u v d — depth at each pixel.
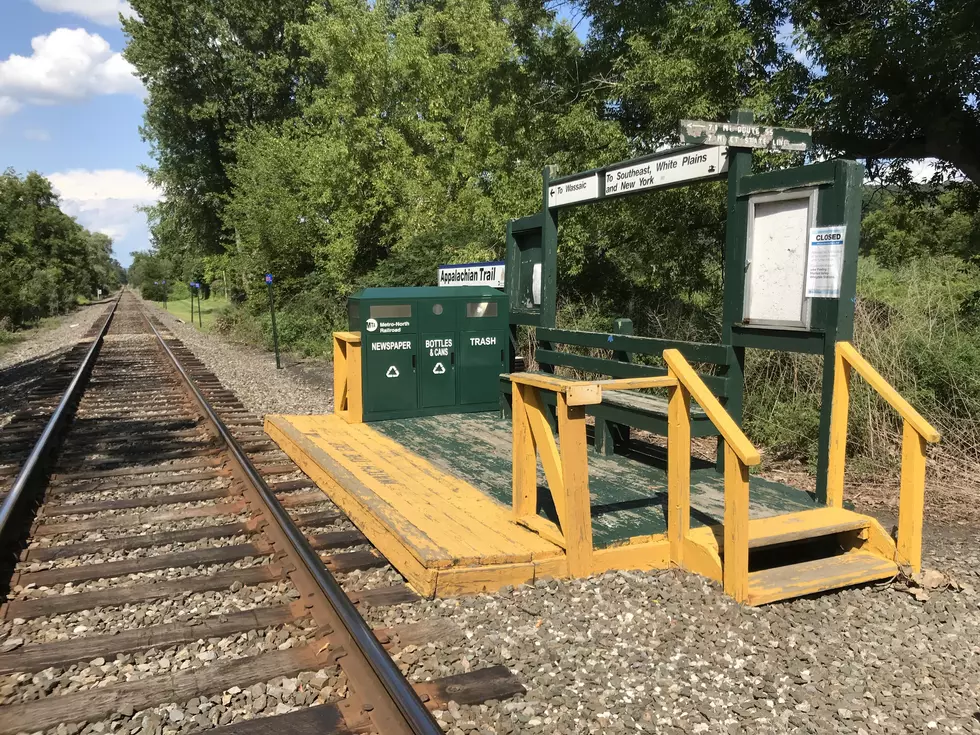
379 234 19.94
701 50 9.72
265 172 23.14
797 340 4.93
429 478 5.60
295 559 4.41
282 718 2.85
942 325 8.03
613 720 2.91
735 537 3.89
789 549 4.74
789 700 3.08
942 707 3.08
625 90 11.09
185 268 61.75
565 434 4.08
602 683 3.16
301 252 23.17
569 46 13.25
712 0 9.65
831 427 4.76
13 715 2.90
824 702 3.07
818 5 9.86
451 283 9.80
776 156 9.40
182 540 5.05
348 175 18.84
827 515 4.61
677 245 10.60
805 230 4.77
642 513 4.87
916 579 4.25
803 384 8.25
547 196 7.34
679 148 5.68
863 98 9.79
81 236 86.31
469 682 3.10
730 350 5.35
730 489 3.91
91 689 3.09
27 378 15.62
